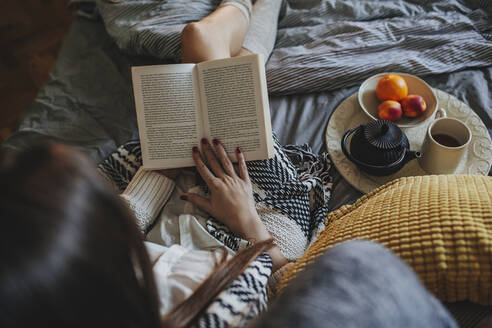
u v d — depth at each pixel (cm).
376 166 79
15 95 157
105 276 25
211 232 69
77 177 26
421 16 111
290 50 108
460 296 46
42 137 99
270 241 54
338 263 28
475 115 90
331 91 101
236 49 101
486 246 43
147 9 111
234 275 49
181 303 45
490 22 108
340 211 65
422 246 45
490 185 51
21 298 21
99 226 25
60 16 177
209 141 77
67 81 109
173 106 77
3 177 24
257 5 111
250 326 30
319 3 116
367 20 114
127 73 109
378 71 100
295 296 27
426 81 100
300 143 93
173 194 79
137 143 82
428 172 83
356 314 25
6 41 170
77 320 24
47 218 23
